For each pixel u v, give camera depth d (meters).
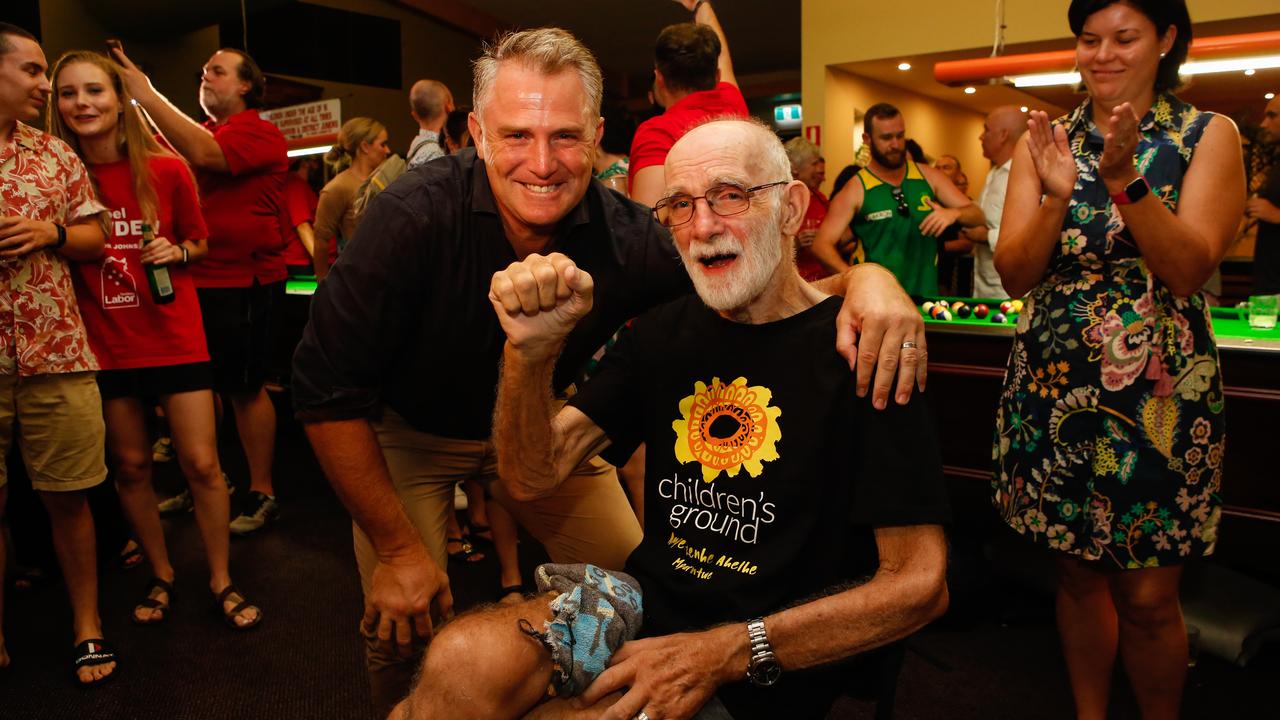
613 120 3.07
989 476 3.00
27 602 2.87
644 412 1.43
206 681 2.35
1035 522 1.82
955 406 3.07
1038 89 8.51
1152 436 1.68
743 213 1.24
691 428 1.34
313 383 1.43
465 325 1.52
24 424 2.27
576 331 1.63
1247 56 3.37
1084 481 1.74
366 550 1.75
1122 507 1.70
